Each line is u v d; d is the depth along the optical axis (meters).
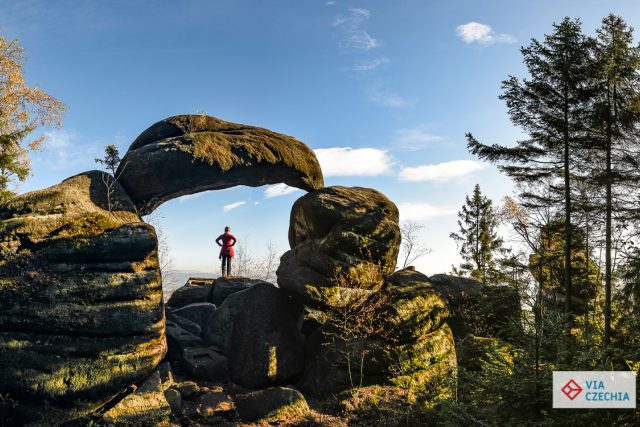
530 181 17.95
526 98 17.19
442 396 11.38
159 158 13.74
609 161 16.66
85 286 11.12
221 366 12.86
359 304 13.43
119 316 11.08
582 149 17.02
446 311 14.12
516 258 19.30
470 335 15.01
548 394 5.56
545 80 17.06
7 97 17.28
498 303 17.92
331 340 13.11
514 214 21.47
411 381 12.38
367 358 12.45
